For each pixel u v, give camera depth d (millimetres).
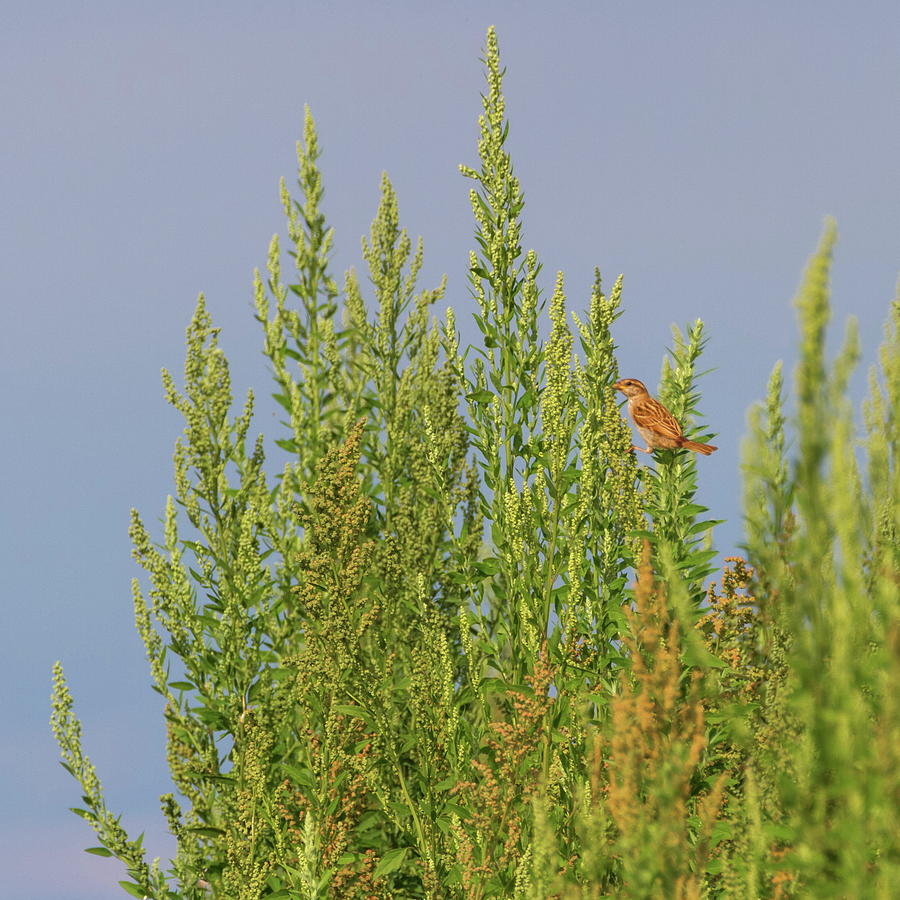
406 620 18656
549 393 16219
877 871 7805
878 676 7934
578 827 11180
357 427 17484
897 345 9875
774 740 10398
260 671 17969
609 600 15375
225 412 17953
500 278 16812
